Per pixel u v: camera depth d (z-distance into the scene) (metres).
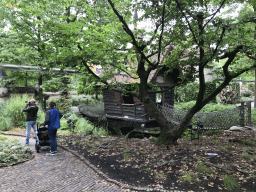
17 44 13.59
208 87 14.60
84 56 6.57
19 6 5.43
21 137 8.47
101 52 6.56
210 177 4.63
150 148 7.02
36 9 5.73
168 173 4.92
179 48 7.58
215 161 5.55
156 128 11.87
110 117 12.47
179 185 4.32
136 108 11.09
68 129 10.85
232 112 10.45
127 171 5.11
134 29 6.53
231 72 6.78
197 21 5.41
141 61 7.09
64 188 4.21
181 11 5.05
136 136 11.84
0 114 10.45
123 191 4.12
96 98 18.33
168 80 11.80
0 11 12.17
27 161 5.80
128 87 8.42
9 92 16.23
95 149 7.12
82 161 5.93
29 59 13.97
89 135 9.93
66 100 14.59
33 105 7.36
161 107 11.48
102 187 4.29
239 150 6.62
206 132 9.55
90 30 5.81
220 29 5.52
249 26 5.39
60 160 5.97
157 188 4.20
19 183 4.38
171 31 6.14
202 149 6.71
